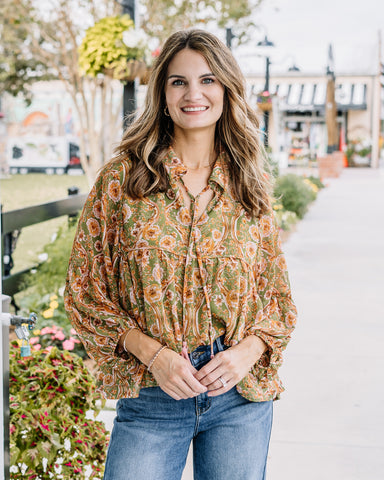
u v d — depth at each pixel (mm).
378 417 4215
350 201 17438
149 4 11305
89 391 2980
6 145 28281
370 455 3725
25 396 2889
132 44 6605
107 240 2066
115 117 12016
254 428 2074
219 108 2105
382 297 7371
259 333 2090
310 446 3822
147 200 2033
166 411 2029
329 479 3463
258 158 2168
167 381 1950
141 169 2049
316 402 4438
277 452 3742
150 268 1987
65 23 11305
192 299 2000
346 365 5145
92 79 11727
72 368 3072
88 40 6734
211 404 2039
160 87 2117
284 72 37875
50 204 6621
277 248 2154
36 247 10117
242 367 2021
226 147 2168
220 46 2094
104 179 2090
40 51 12031
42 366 3008
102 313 2023
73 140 29641
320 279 8266
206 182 2131
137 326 2033
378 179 26562
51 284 5805
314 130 37750
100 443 2992
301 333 5977
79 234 2104
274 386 2156
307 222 13391
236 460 2031
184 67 2062
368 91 37625
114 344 2025
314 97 37094
